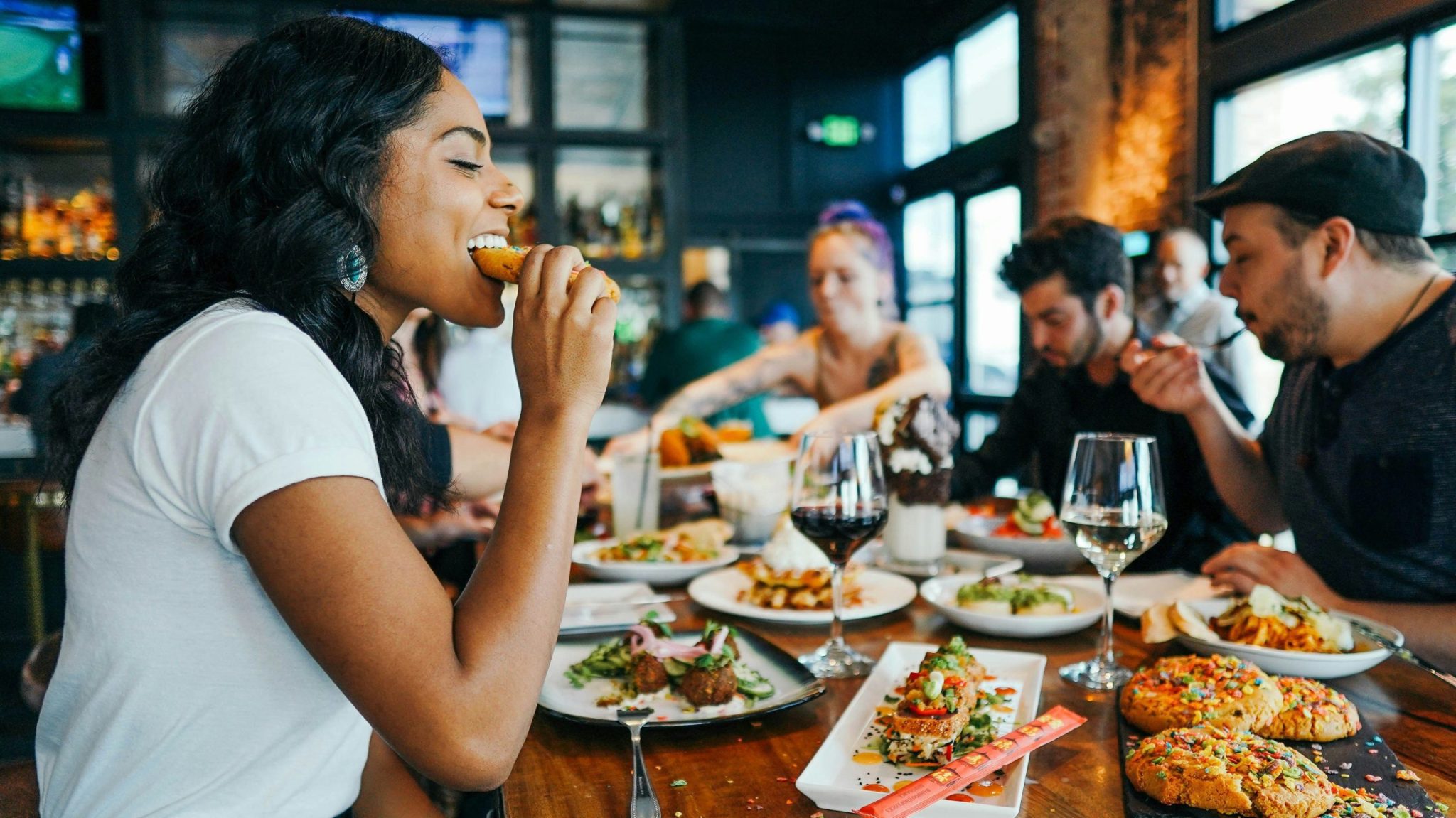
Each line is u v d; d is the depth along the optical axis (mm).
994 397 5594
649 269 4777
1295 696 825
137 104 4004
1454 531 1304
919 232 6379
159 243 756
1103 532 970
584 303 729
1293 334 1364
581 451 735
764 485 1667
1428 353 1292
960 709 773
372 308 831
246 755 686
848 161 6391
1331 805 655
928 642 1115
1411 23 2857
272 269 708
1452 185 2805
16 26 3848
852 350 2812
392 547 625
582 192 5035
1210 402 1600
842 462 1011
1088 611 1136
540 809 706
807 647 1091
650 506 1723
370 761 934
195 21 4055
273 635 672
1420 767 750
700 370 3537
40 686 980
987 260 5688
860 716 843
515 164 4781
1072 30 4621
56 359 2959
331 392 662
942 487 1462
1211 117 3748
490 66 4500
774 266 6496
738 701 883
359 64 727
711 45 6113
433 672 613
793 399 5055
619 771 772
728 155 6191
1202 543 1918
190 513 641
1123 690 893
